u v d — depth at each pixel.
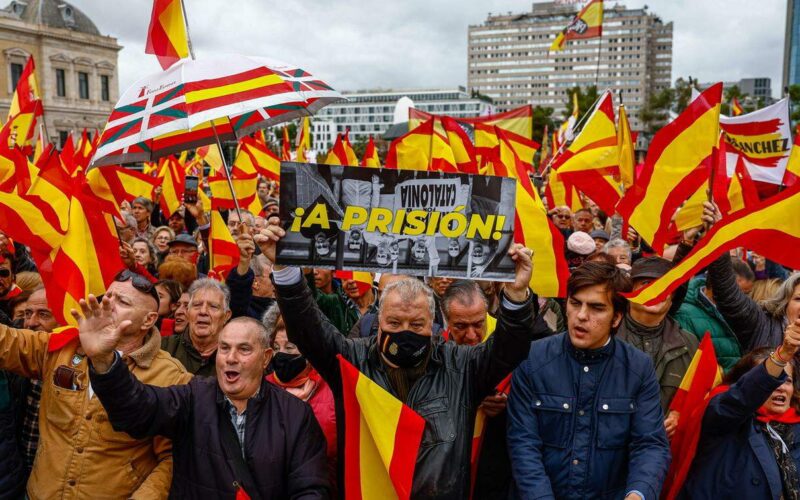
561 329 4.73
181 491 2.90
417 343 2.87
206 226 8.34
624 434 2.96
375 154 8.68
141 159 4.32
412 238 2.99
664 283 3.33
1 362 3.08
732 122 7.64
